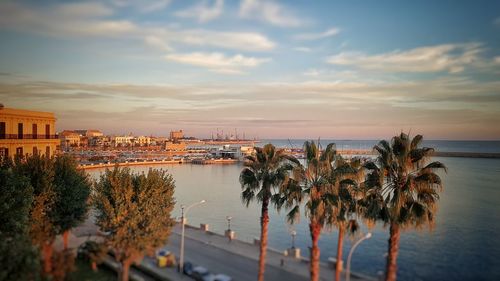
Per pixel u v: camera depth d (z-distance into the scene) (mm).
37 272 19359
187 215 77438
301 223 68875
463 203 84938
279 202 29844
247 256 39094
